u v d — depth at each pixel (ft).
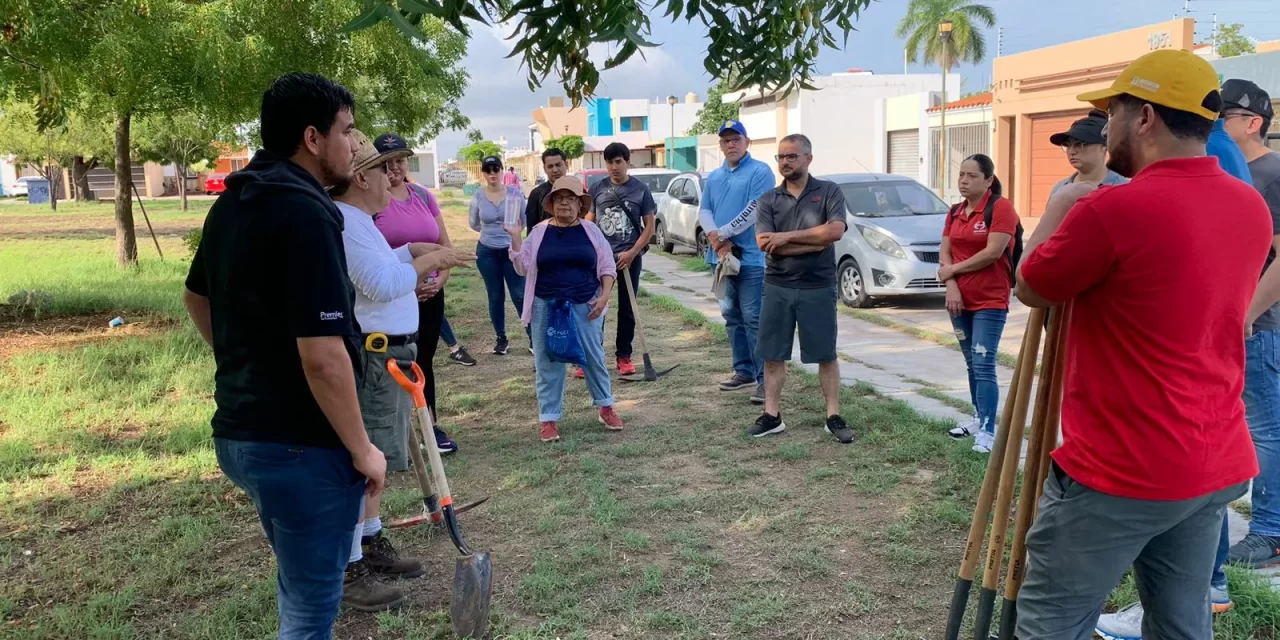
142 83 28.94
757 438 18.74
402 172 15.93
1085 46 75.10
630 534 13.82
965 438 17.97
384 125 49.80
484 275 27.43
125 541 14.01
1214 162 7.43
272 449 7.89
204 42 28.22
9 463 17.29
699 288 42.11
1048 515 7.98
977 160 16.84
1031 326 8.98
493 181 27.09
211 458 17.53
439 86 47.88
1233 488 7.55
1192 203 7.15
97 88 29.25
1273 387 11.80
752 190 21.17
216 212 8.04
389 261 11.62
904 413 19.81
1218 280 7.18
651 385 23.79
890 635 11.05
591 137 232.73
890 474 16.28
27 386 23.04
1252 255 7.40
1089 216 7.36
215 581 12.59
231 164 202.18
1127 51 71.05
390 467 12.53
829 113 116.67
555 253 18.48
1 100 30.53
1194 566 7.90
